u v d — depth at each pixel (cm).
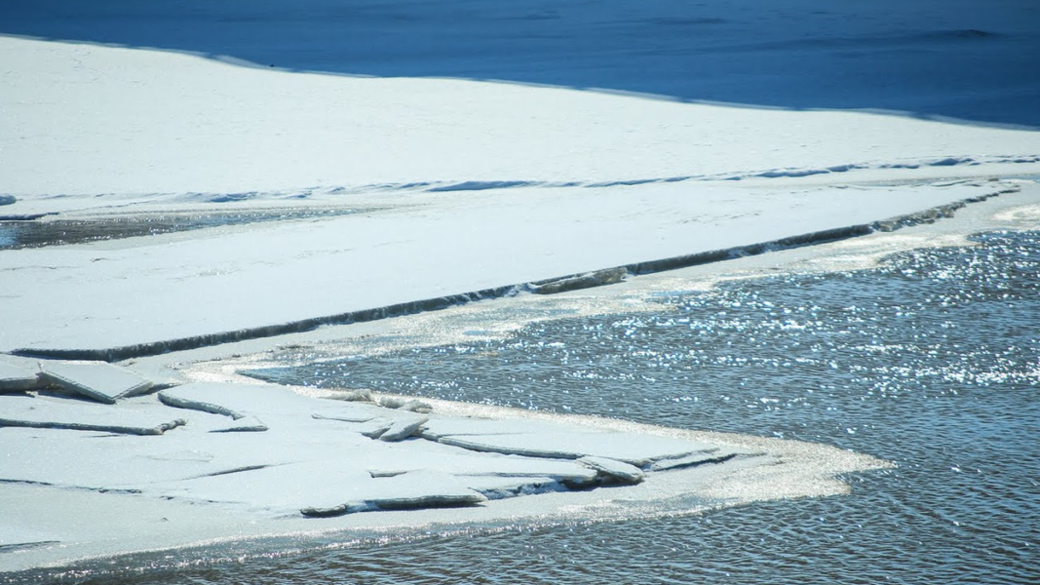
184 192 3253
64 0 10869
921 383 1325
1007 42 7412
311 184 3356
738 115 4697
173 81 5875
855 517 922
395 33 8694
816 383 1330
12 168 3719
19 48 6912
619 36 8269
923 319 1639
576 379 1354
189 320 1609
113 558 830
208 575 812
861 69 6119
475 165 3647
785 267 2023
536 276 1889
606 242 2195
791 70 6153
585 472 987
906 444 1105
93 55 6725
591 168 3538
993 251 2141
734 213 2523
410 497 930
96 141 4241
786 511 933
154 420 1141
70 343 1476
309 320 1616
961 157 3581
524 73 6253
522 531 891
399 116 4762
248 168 3678
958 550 862
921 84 5578
